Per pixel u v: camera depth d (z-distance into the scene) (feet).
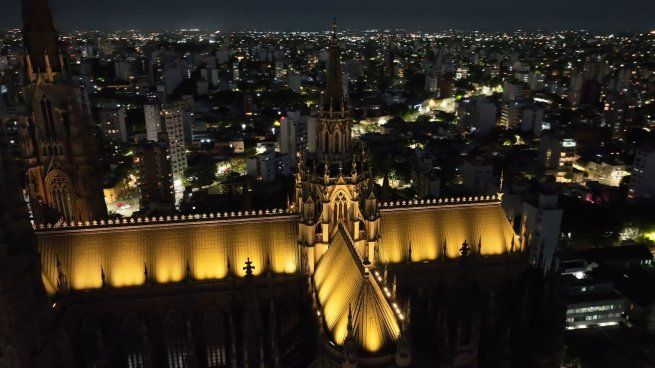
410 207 322.14
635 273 467.93
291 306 304.91
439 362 268.62
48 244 279.08
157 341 291.38
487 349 294.05
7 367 218.18
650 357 397.80
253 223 304.30
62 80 298.35
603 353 401.90
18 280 215.31
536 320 318.86
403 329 221.66
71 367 259.39
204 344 298.35
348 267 252.01
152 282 283.38
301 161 301.63
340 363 224.53
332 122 283.79
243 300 294.46
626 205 624.18
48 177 308.40
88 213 318.86
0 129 213.05
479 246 320.50
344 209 295.07
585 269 474.49
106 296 279.08
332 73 280.72
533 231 499.51
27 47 290.35
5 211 211.82
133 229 289.12
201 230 296.92
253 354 286.05
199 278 290.76
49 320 240.94
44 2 289.12
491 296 303.07
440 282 321.93
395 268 311.88
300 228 296.92
